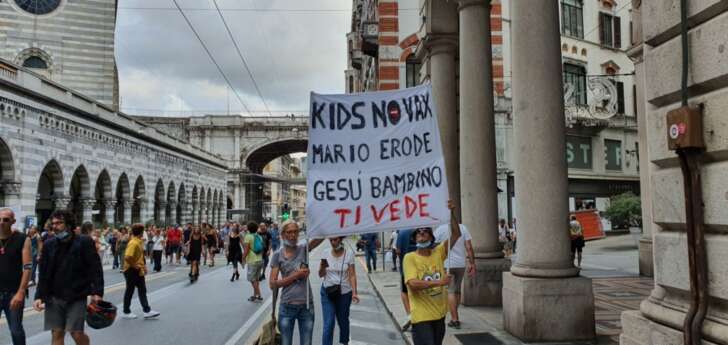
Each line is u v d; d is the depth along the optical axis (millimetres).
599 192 32562
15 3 38625
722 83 3693
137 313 10836
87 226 13406
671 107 4207
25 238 6660
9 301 6488
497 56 30406
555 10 7270
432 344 4820
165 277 19109
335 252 6766
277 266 5852
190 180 49438
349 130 5641
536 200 7004
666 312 4156
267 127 67375
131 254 10133
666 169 4324
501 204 30172
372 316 10164
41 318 10430
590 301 6809
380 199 5531
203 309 11320
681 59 4027
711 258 3750
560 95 7160
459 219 12055
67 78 39562
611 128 33000
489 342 6758
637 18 13984
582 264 18188
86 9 40281
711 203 3742
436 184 5465
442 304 4930
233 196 66938
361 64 46031
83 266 6184
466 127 10008
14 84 23344
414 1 26844
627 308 9289
